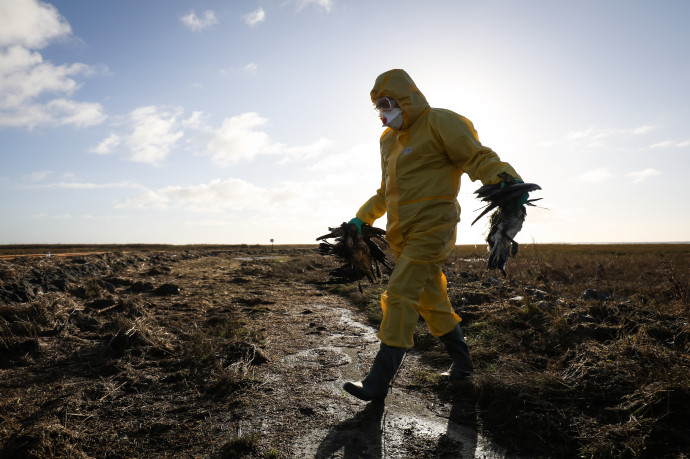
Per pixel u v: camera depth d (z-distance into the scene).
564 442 2.28
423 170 2.81
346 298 7.39
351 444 2.32
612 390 2.60
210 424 2.55
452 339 3.18
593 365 2.88
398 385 3.22
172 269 12.13
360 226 3.38
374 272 3.49
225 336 4.52
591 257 14.70
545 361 3.43
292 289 8.52
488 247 2.68
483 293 5.79
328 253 3.36
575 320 4.06
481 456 2.20
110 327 4.54
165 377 3.30
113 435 2.40
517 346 3.75
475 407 2.75
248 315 5.81
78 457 2.13
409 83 2.83
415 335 4.35
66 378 3.29
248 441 2.29
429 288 3.10
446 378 3.18
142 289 7.70
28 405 2.76
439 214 2.78
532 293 5.77
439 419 2.64
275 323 5.35
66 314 4.85
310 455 2.20
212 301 6.79
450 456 2.20
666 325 3.92
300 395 3.01
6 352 3.73
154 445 2.31
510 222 2.55
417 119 2.84
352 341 4.50
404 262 2.80
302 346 4.30
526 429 2.38
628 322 3.95
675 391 2.36
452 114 2.77
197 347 3.88
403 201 2.86
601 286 7.54
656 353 2.87
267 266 13.44
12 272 6.02
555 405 2.56
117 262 11.81
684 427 2.16
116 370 3.42
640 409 2.33
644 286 7.15
